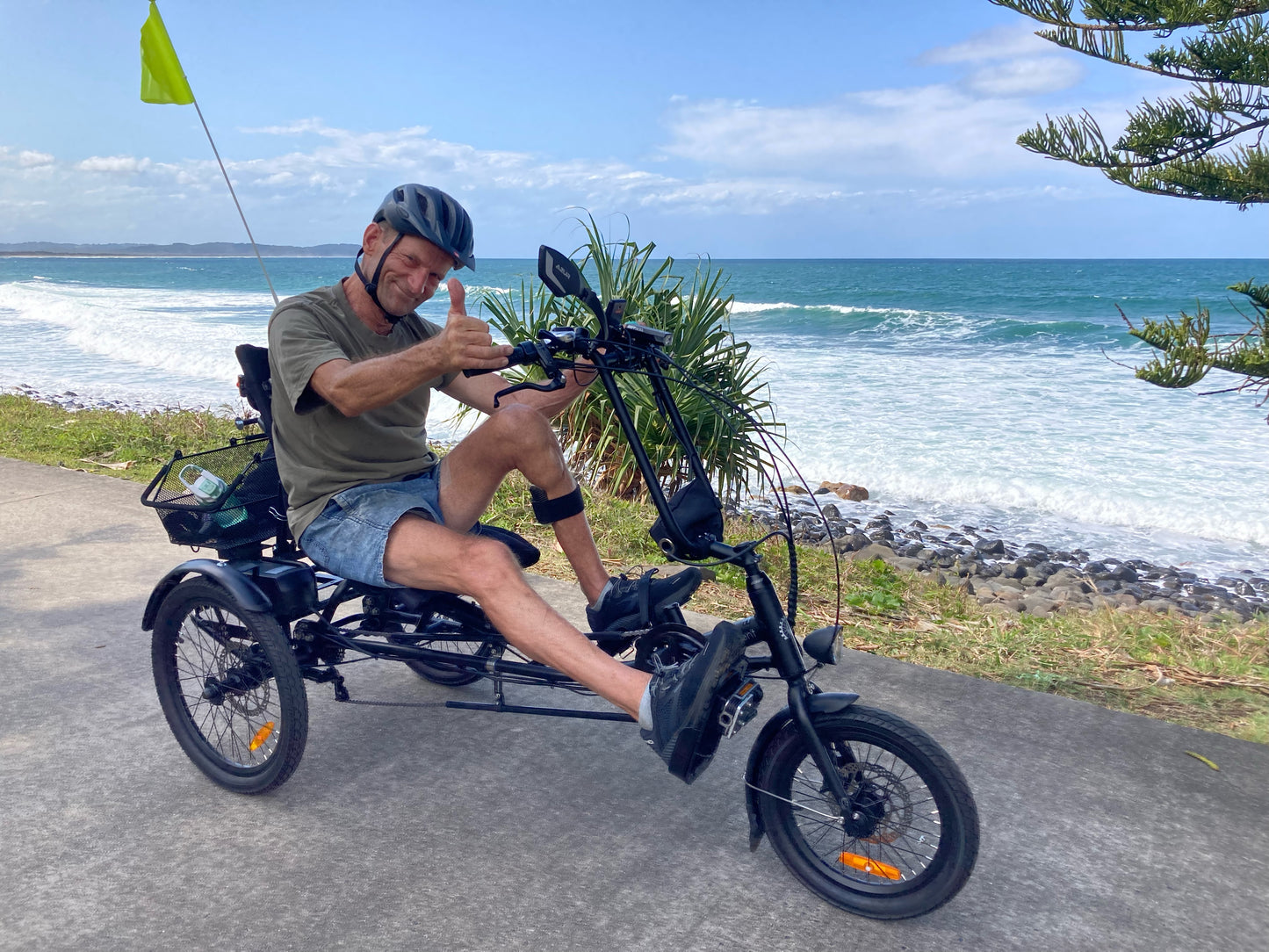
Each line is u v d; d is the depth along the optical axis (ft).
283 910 6.95
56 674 10.91
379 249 7.98
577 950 6.59
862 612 14.29
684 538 7.24
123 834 7.90
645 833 8.09
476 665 8.44
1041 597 20.26
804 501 29.01
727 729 6.96
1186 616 17.67
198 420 27.66
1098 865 7.72
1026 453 33.63
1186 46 14.15
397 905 7.04
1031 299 123.03
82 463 22.20
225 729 9.67
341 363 7.52
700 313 19.03
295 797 8.54
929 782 6.69
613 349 7.45
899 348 67.87
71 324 82.84
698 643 7.76
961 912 7.14
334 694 10.59
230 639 8.78
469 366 6.82
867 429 37.42
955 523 27.58
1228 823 8.34
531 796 8.63
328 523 8.18
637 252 19.49
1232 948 6.79
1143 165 15.43
